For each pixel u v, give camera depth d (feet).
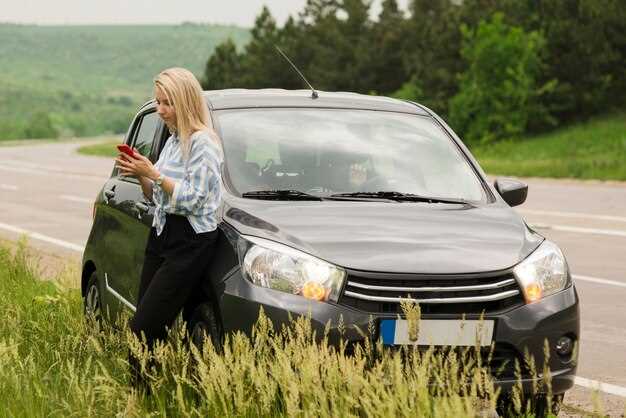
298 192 40.37
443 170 43.32
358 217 38.04
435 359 33.09
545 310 35.32
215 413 32.53
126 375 38.04
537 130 444.55
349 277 34.35
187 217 36.09
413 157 43.57
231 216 37.76
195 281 36.50
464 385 31.68
